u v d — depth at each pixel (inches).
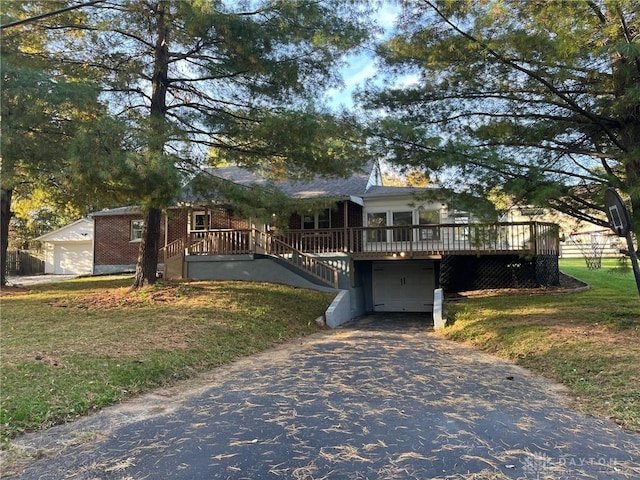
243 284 540.1
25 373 194.7
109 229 891.4
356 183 720.3
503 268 582.2
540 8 260.1
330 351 296.2
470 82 299.1
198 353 261.0
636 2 217.5
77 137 307.4
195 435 144.7
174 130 368.2
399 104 320.8
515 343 278.2
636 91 228.2
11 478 114.8
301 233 650.2
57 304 404.5
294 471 117.6
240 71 389.4
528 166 284.4
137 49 414.3
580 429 146.7
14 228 1390.3
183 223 803.4
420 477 113.7
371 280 695.1
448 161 284.8
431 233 657.6
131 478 114.6
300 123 378.3
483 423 153.1
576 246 1053.2
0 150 318.0
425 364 250.4
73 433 146.6
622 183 262.8
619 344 238.7
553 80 278.2
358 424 153.4
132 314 359.6
